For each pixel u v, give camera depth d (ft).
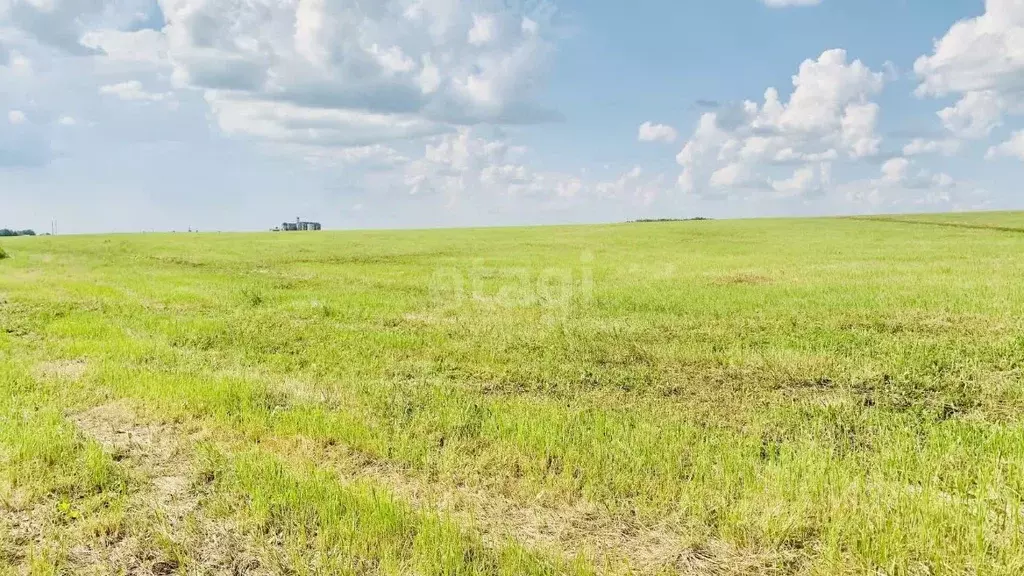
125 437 22.27
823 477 17.06
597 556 14.39
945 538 14.06
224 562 14.47
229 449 20.70
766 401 25.52
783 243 137.08
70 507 16.96
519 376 29.91
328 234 252.62
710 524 15.56
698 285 61.31
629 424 22.29
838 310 45.42
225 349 36.32
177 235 261.44
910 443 19.72
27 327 43.78
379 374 30.73
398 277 75.77
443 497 17.28
